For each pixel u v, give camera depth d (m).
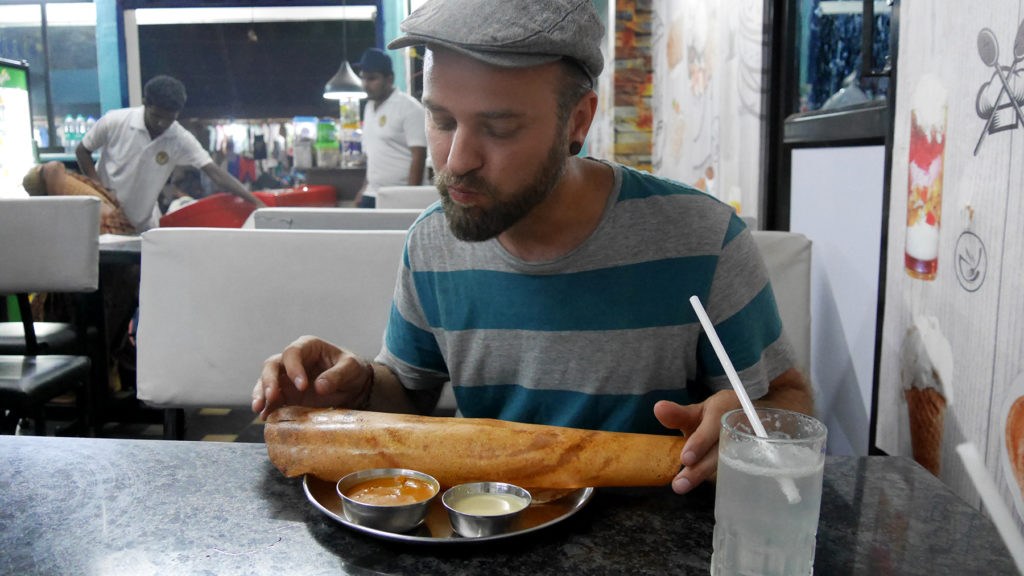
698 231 1.10
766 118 2.69
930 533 0.78
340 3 7.45
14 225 2.45
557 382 1.13
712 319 1.11
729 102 3.13
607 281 1.09
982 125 1.30
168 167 5.13
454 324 1.18
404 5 7.07
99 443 0.99
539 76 0.87
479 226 0.93
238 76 7.91
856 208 2.04
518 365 1.16
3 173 4.54
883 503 0.85
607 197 1.09
